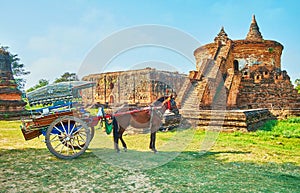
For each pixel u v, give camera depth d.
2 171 5.46
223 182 4.81
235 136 10.04
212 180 4.93
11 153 7.23
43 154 7.09
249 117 11.25
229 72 19.16
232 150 7.64
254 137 9.84
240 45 22.81
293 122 13.79
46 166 5.85
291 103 19.50
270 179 5.02
